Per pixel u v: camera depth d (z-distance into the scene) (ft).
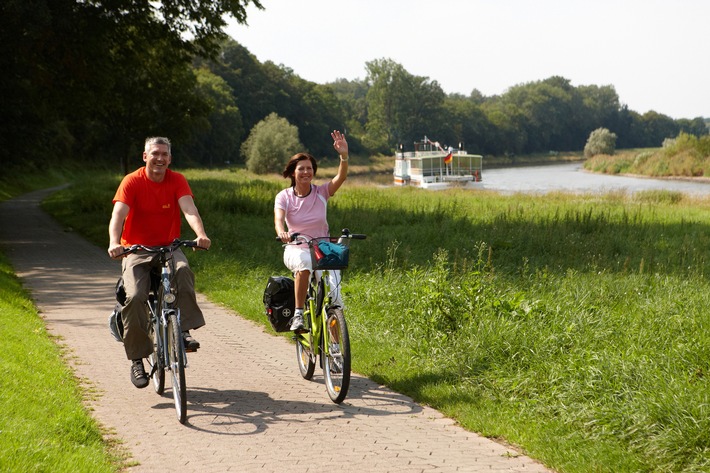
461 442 16.22
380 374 21.86
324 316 19.61
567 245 51.16
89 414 17.71
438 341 24.34
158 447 15.61
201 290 38.29
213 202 80.59
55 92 77.25
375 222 69.10
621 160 298.35
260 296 34.68
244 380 21.44
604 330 23.73
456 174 199.52
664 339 22.29
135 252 18.37
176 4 77.41
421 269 39.27
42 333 26.45
